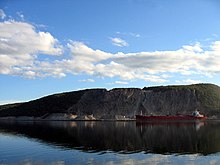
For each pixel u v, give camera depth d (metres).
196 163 40.94
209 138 71.06
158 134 84.69
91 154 48.69
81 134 86.44
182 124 147.50
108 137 76.56
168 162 41.69
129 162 41.97
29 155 48.28
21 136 80.50
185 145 58.78
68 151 52.03
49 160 44.00
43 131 100.25
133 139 71.12
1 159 45.06
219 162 41.38
